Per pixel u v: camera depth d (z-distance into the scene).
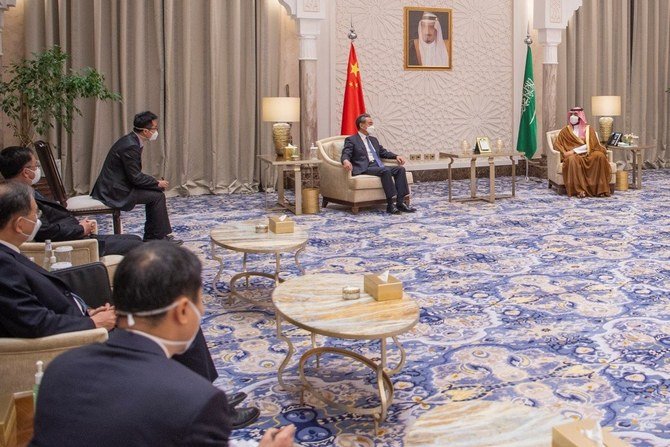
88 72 8.98
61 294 3.05
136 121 6.85
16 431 2.49
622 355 4.17
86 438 1.48
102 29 9.98
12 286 2.78
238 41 10.62
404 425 3.39
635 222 8.16
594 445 1.77
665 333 4.52
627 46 12.95
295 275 6.07
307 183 10.88
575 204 9.48
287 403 3.65
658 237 7.33
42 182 8.05
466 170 12.25
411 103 11.82
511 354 4.23
